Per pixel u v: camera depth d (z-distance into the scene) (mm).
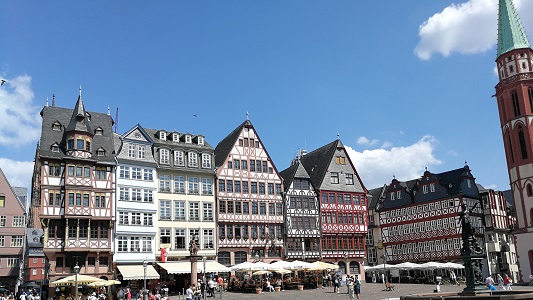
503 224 69250
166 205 48062
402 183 74438
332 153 61438
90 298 33969
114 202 44938
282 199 55219
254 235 52188
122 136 47344
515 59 64062
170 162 49406
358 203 61219
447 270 63312
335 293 40000
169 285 45875
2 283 53969
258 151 55094
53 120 45562
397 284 52094
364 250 60000
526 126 61594
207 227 49656
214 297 37906
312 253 55594
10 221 54938
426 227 67938
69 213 42281
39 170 45312
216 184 51281
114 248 44062
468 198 66000
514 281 68250
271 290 43094
